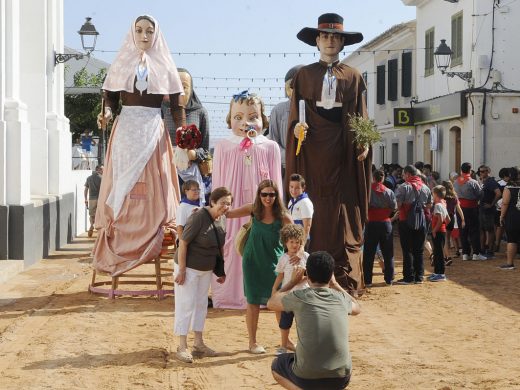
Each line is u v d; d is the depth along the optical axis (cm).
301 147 1378
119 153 1324
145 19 1334
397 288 1488
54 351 934
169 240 1330
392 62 3572
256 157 1267
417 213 1530
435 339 1024
